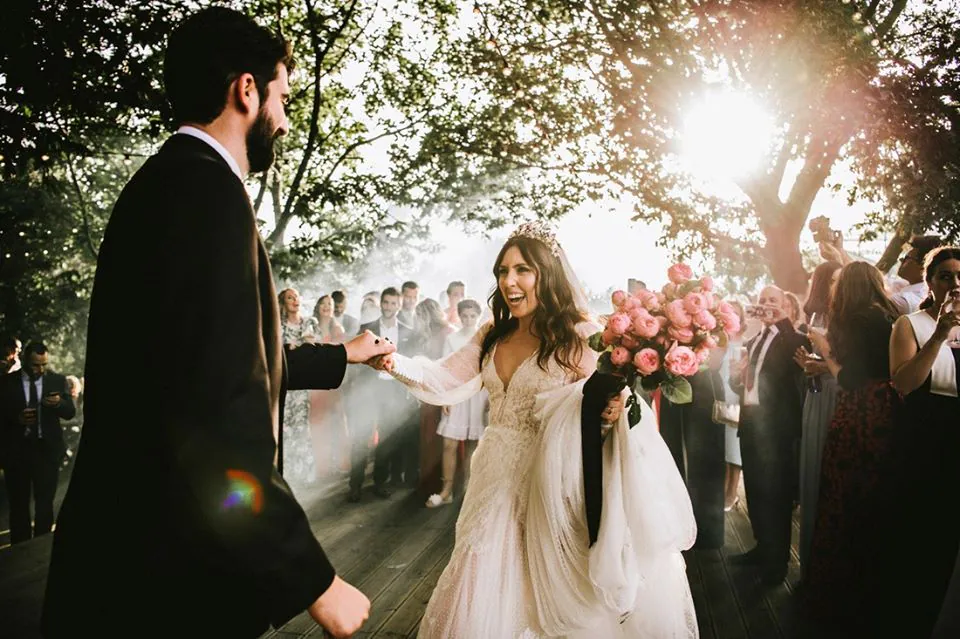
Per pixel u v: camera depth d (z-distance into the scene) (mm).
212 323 1340
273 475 1340
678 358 2453
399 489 7648
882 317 3682
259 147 1639
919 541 3371
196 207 1402
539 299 2850
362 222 10328
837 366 4117
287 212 9242
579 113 14086
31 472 6840
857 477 3617
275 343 1554
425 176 13250
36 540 5984
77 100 5305
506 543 2617
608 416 2586
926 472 3375
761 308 4598
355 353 2795
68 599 1387
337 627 1385
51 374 7039
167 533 1337
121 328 1390
